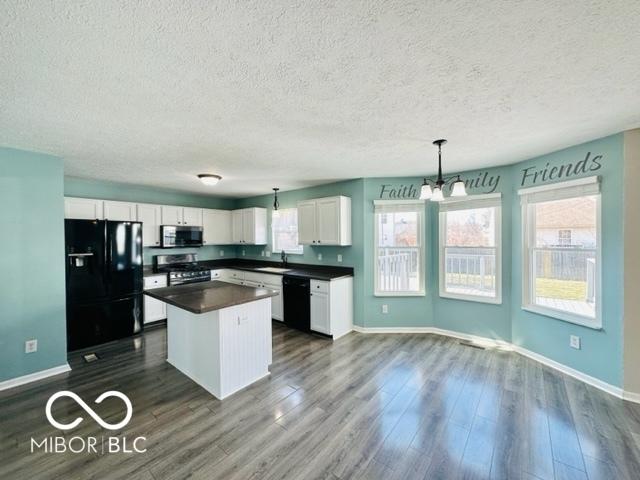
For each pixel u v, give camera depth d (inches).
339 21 44.4
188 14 42.4
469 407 90.6
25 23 43.2
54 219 115.6
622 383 95.2
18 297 107.5
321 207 171.3
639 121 86.0
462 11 42.8
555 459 69.4
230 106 73.5
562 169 112.2
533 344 126.5
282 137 96.7
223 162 128.2
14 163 106.8
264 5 41.0
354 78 61.0
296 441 76.2
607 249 99.0
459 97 70.1
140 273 165.2
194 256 225.6
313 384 106.1
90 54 51.4
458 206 149.4
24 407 92.4
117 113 77.0
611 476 64.4
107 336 151.3
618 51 52.6
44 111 75.5
